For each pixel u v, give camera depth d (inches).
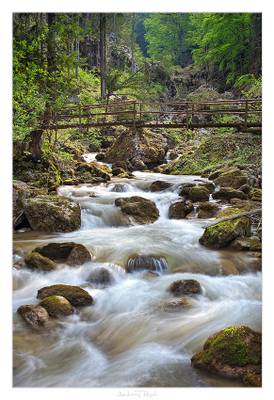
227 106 776.3
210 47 1034.1
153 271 261.3
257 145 561.0
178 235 323.6
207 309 214.7
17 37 393.4
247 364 156.8
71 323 202.4
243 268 263.7
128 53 1269.7
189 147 718.5
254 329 191.0
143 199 389.4
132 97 965.2
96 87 972.6
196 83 1151.0
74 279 250.1
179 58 1317.7
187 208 388.2
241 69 926.4
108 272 248.4
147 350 179.8
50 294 219.0
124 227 360.5
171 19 1300.4
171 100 957.2
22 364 171.8
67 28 447.8
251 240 293.6
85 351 181.2
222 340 162.1
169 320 203.5
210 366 159.0
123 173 580.7
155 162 684.7
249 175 466.9
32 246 288.2
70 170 531.2
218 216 346.3
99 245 291.6
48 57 442.6
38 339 189.0
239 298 230.5
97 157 698.2
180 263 269.3
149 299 224.2
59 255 269.3
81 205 388.8
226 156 576.1
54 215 338.6
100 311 214.2
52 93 454.6
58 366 170.9
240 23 877.2
